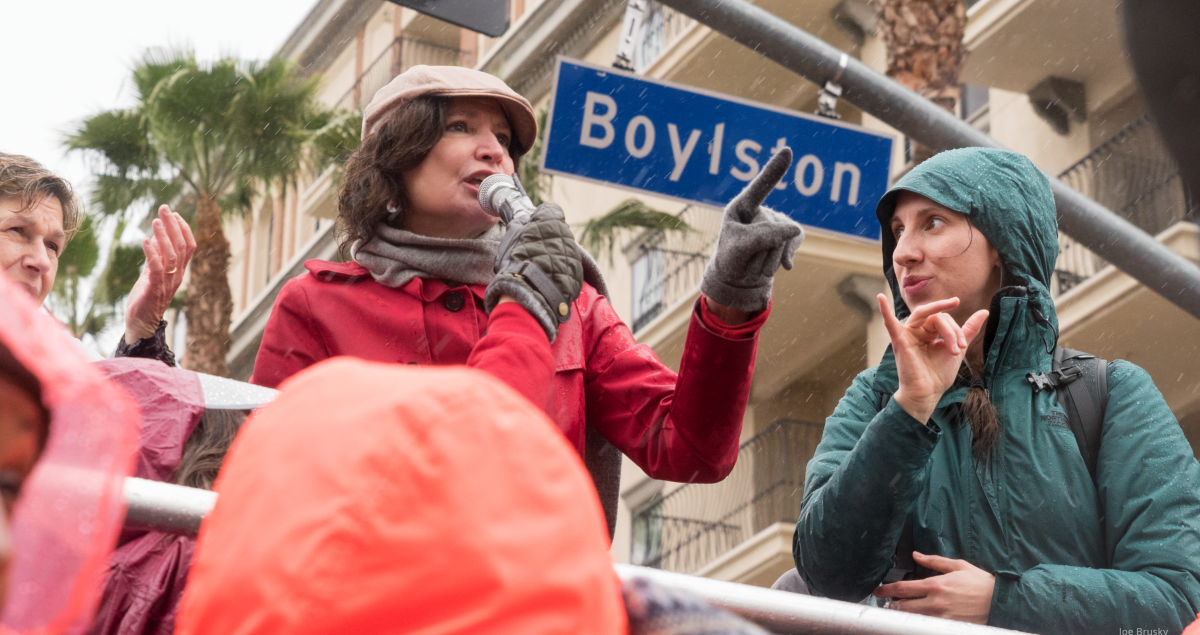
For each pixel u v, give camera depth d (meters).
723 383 2.12
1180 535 2.29
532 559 0.76
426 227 2.49
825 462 2.54
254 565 0.76
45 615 0.78
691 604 0.90
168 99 12.90
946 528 2.40
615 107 5.20
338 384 0.82
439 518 0.75
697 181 5.20
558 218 1.89
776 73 16.70
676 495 18.80
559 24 19.50
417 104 2.47
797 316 16.88
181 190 13.76
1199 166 0.84
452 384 0.80
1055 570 2.27
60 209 2.82
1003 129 15.12
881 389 2.63
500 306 1.77
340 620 0.73
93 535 0.79
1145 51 0.83
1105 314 13.59
